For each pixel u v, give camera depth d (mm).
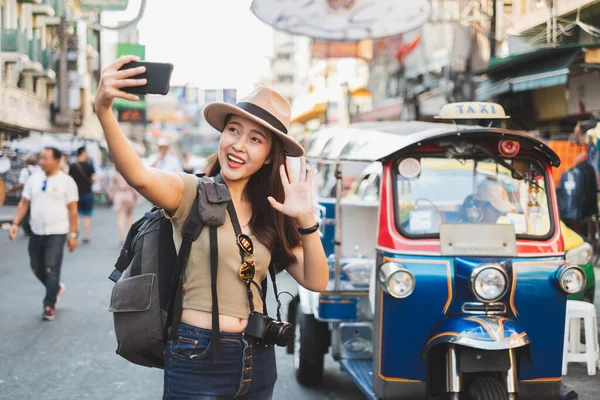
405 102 20359
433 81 19516
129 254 3205
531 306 4633
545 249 4801
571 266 4633
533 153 5098
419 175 4996
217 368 2971
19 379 6227
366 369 5637
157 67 2717
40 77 36719
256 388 3094
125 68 2734
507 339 4285
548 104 13906
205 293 2986
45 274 8555
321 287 3230
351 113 29141
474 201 4973
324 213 6570
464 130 4867
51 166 8492
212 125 3299
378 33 9570
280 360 7316
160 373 6543
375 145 5344
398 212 4871
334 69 39000
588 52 11430
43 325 8234
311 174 3156
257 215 3225
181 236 3014
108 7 14234
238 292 3023
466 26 16656
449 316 4609
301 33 9367
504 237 4742
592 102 12438
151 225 3117
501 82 13000
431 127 5789
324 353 6348
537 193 5035
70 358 6926
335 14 9281
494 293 4469
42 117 36625
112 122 2738
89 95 48281
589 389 6246
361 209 6766
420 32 21406
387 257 4758
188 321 2986
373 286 5344
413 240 4746
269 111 3160
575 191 11969
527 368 4656
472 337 4297
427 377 4629
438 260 4660
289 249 3242
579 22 13086
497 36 15938
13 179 28594
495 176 5059
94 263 13250
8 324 8266
